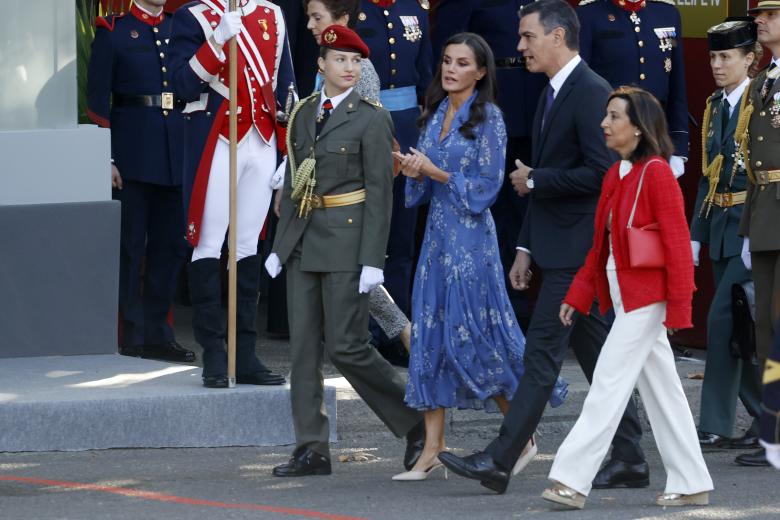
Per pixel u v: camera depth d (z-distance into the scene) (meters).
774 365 15.41
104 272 32.28
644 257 23.09
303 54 34.44
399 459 27.97
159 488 24.80
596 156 24.58
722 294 29.47
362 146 25.47
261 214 29.05
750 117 28.27
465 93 25.98
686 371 34.22
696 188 37.69
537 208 25.33
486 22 35.25
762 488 25.84
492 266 25.80
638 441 25.73
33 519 22.52
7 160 31.69
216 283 28.91
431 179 26.05
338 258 25.41
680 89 35.66
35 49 32.03
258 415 28.56
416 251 38.34
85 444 27.64
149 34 34.38
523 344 25.98
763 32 28.22
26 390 28.44
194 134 28.53
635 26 35.12
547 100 25.53
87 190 32.28
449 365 25.61
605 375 23.48
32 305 31.84
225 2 28.64
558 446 29.88
